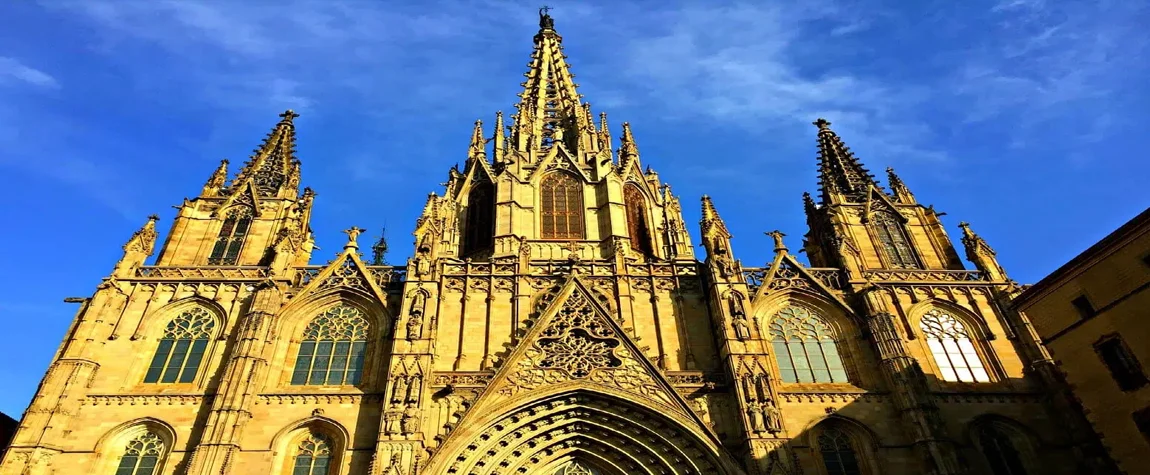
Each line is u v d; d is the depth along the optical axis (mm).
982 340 50094
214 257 55031
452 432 40969
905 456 42406
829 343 49531
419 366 43500
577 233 60469
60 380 43156
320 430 43156
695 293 51156
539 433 43125
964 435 43719
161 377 45781
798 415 44219
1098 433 40469
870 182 63531
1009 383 47000
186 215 57312
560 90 81625
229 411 41656
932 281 53844
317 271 52625
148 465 41594
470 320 48812
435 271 50500
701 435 41781
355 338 48438
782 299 51750
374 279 51000
